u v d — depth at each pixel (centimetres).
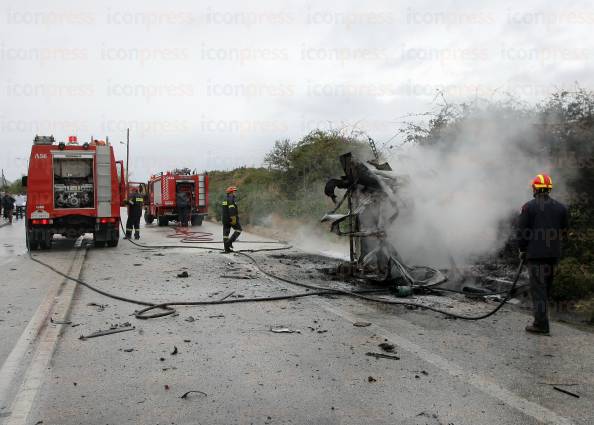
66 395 380
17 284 854
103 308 670
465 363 451
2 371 431
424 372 428
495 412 352
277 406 362
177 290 797
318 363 452
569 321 605
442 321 600
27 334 542
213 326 579
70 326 577
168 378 416
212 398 375
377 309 664
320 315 631
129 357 468
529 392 386
